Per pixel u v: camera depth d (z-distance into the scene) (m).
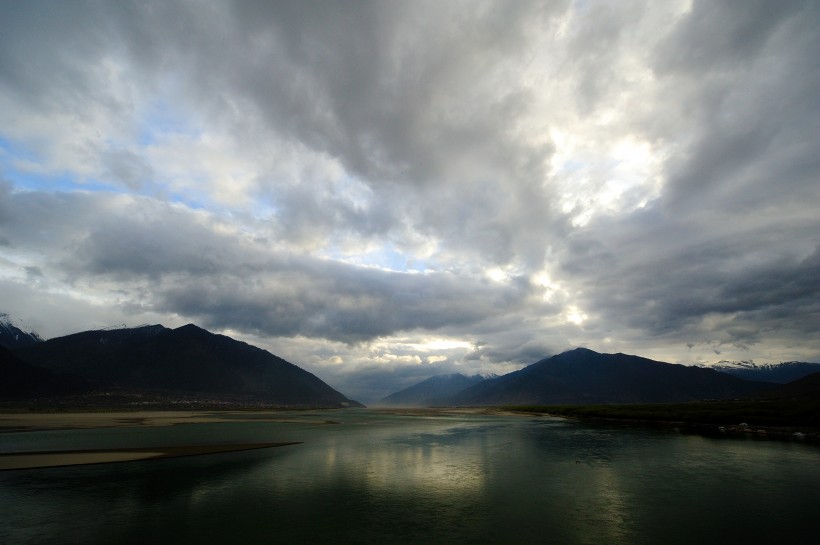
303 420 100.88
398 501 24.86
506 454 41.41
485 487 28.08
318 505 24.05
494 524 20.94
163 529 20.30
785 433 57.25
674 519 21.64
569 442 50.31
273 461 37.38
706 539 19.14
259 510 23.06
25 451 42.41
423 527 20.52
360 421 97.19
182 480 29.92
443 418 111.38
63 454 40.34
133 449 43.97
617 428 69.25
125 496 25.83
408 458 39.19
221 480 29.95
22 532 19.97
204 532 19.89
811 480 29.66
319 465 35.56
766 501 24.62
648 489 27.39
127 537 19.33
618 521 21.36
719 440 50.72
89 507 23.59
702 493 26.38
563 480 29.98
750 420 67.56
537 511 22.92
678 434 58.28
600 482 29.33
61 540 19.02
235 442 50.75
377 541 18.81
